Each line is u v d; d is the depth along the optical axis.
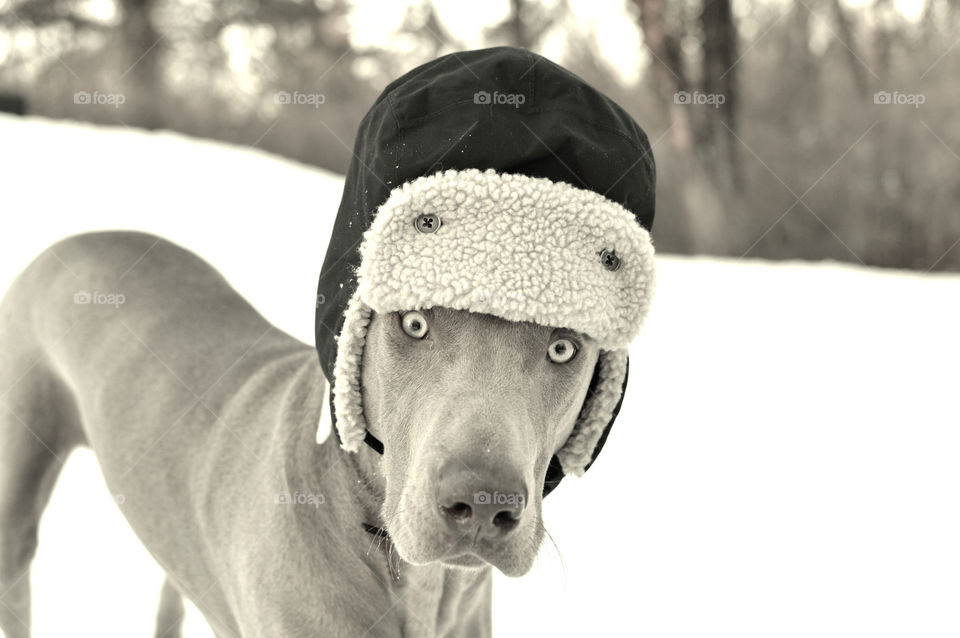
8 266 7.00
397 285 2.02
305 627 2.38
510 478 1.88
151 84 15.22
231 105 15.66
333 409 2.29
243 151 11.47
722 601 3.99
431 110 2.11
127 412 3.05
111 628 3.81
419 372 2.06
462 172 2.03
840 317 8.54
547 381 2.08
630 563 4.25
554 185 2.04
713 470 5.26
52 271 3.46
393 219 2.03
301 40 15.55
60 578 4.10
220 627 2.83
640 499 4.88
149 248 3.50
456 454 1.89
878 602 4.07
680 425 5.85
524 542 1.99
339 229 2.31
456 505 1.88
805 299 9.12
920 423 6.17
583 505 4.79
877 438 5.87
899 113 14.23
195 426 2.88
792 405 6.31
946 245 13.98
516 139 2.05
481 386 1.98
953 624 3.94
